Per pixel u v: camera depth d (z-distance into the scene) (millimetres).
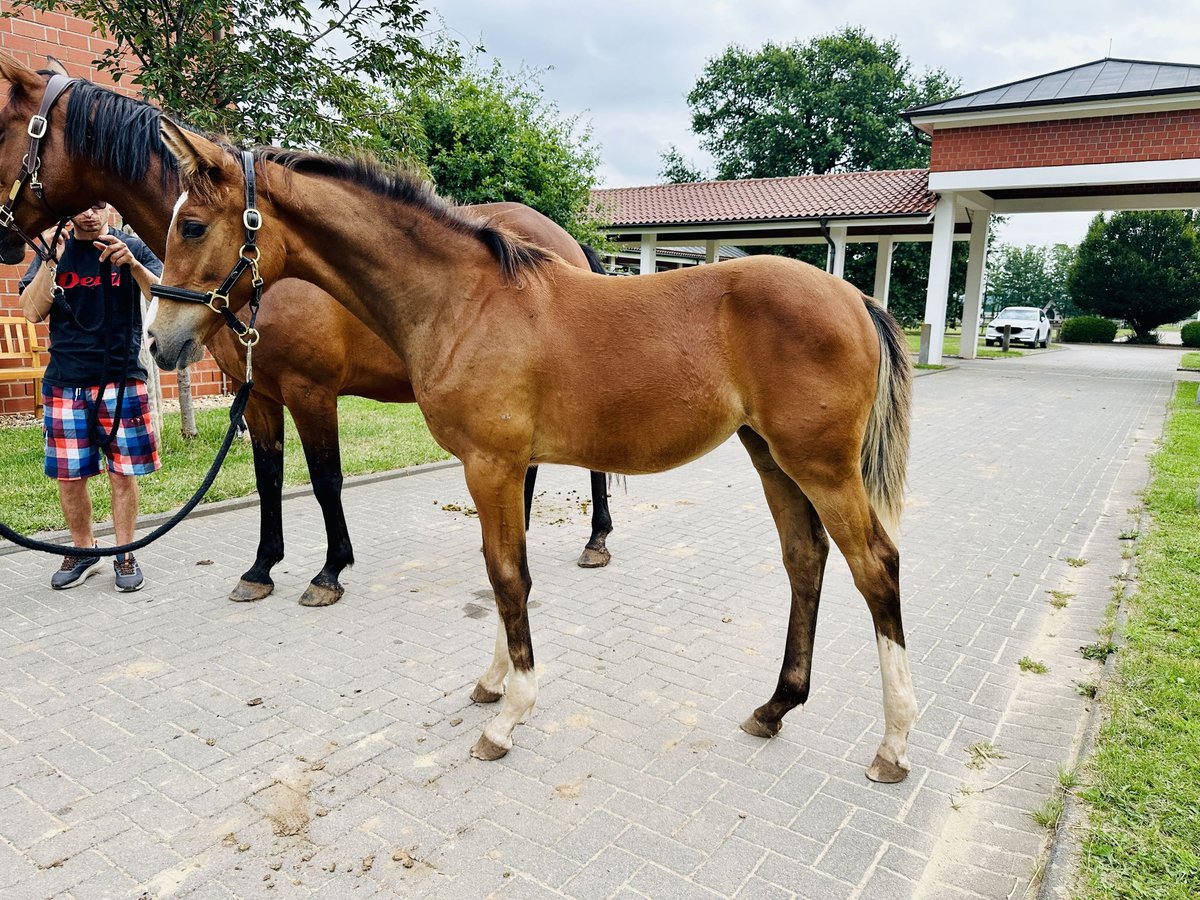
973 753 2666
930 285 17047
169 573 4277
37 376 7305
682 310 2404
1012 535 5250
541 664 3320
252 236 2387
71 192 3076
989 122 15086
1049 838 2219
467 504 5910
